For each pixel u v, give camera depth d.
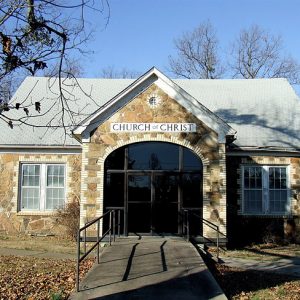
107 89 27.08
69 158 23.09
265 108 25.38
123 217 19.22
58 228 22.62
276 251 19.22
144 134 19.22
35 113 24.48
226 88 27.36
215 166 19.06
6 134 23.25
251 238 21.83
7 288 10.93
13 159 23.11
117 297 9.77
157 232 19.20
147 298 9.73
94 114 19.11
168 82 19.16
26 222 22.80
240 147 21.86
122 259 13.88
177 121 19.25
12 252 17.23
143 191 19.42
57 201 23.02
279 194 22.28
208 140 19.17
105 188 19.22
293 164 22.34
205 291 10.33
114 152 19.41
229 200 21.95
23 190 23.16
